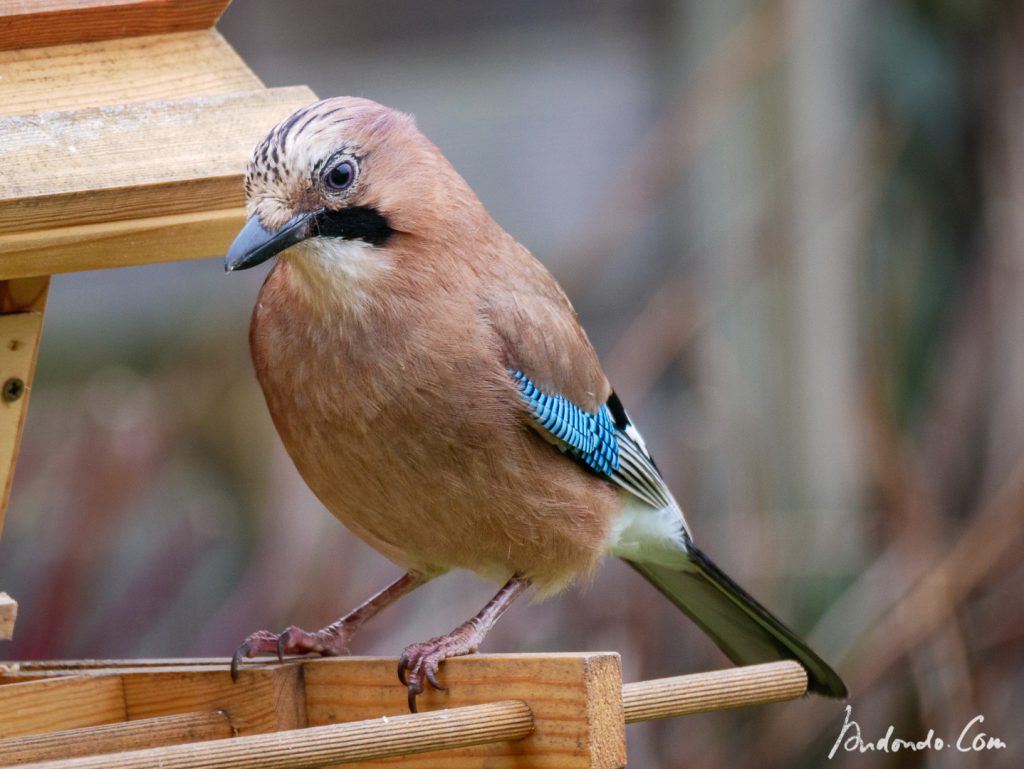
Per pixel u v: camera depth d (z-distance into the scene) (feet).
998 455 38.09
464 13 51.03
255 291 45.62
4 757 18.57
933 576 35.40
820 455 41.06
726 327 41.88
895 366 40.14
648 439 43.52
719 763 35.47
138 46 22.62
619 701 18.29
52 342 48.26
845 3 42.22
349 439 22.24
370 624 35.86
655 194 41.32
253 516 41.73
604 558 26.03
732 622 26.94
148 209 20.38
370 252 21.89
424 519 22.94
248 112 22.13
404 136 22.44
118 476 37.14
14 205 19.36
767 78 42.57
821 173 41.55
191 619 37.50
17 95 21.20
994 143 39.70
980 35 39.99
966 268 39.96
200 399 44.16
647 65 50.01
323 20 50.52
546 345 23.35
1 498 21.90
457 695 19.44
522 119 50.57
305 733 16.65
